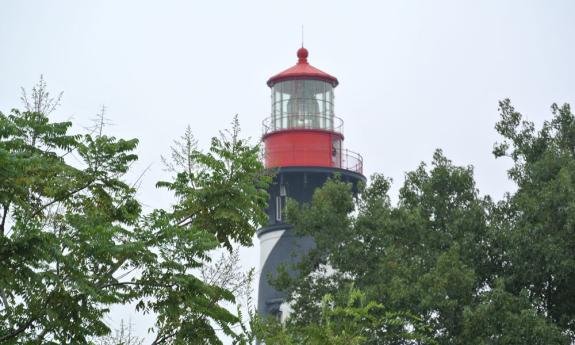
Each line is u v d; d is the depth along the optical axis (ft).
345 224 427.74
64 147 205.16
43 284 183.83
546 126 428.15
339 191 433.89
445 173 430.61
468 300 388.98
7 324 188.65
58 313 186.09
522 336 366.63
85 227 189.57
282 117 541.75
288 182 523.29
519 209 407.44
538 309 395.34
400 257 403.54
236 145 232.32
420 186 437.17
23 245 179.11
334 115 545.85
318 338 188.55
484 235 412.36
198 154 229.66
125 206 209.36
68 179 203.41
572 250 387.34
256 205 228.63
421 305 373.81
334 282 419.74
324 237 425.28
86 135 207.00
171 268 197.26
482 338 372.99
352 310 192.03
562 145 426.10
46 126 203.51
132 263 196.03
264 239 518.78
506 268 406.00
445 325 384.88
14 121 203.51
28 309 187.21
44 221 196.03
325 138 534.37
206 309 200.54
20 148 201.16
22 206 190.29
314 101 542.16
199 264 201.26
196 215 226.99
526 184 412.77
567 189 386.93
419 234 415.64
